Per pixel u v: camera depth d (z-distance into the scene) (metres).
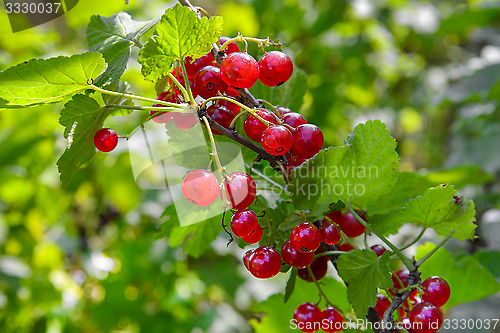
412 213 0.29
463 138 0.76
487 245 0.51
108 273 0.65
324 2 0.85
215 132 0.29
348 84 0.88
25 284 0.62
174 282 0.65
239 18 0.80
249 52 0.32
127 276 0.62
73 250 0.70
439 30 0.83
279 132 0.27
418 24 0.82
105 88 0.29
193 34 0.27
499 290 0.34
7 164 0.63
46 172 0.65
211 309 0.64
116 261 0.70
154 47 0.27
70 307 0.63
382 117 0.91
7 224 0.70
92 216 0.75
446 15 0.90
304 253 0.28
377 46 0.87
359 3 0.80
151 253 0.63
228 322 0.64
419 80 0.90
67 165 0.29
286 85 0.32
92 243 0.75
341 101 0.85
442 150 0.90
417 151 1.03
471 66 0.77
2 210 0.69
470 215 0.29
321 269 0.30
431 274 0.34
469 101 0.74
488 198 0.60
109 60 0.29
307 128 0.28
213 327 0.61
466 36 0.96
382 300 0.31
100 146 0.29
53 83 0.27
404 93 0.98
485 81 0.73
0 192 0.66
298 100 0.33
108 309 0.60
